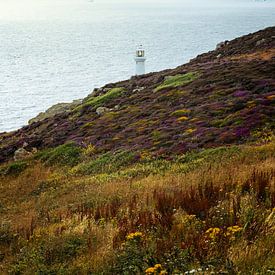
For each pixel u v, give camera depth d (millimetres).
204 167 18922
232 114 27609
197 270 6184
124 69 163750
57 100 115312
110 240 9469
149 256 7309
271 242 7105
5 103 111500
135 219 10672
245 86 34094
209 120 28281
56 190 25250
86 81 141875
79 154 33188
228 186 12797
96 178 24547
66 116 48406
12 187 30172
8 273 9922
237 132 24375
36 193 27031
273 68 37812
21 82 141750
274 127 23906
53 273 8641
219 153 21250
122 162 26625
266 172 13633
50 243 10633
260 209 9172
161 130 29797
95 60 190125
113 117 39719
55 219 15719
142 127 33000
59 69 168375
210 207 10562
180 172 20000
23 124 92000
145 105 39938
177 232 8633
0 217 20531
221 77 39281
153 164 23594
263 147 19891
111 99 48531
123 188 18703
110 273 7613
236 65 42906
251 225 7938
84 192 20953
